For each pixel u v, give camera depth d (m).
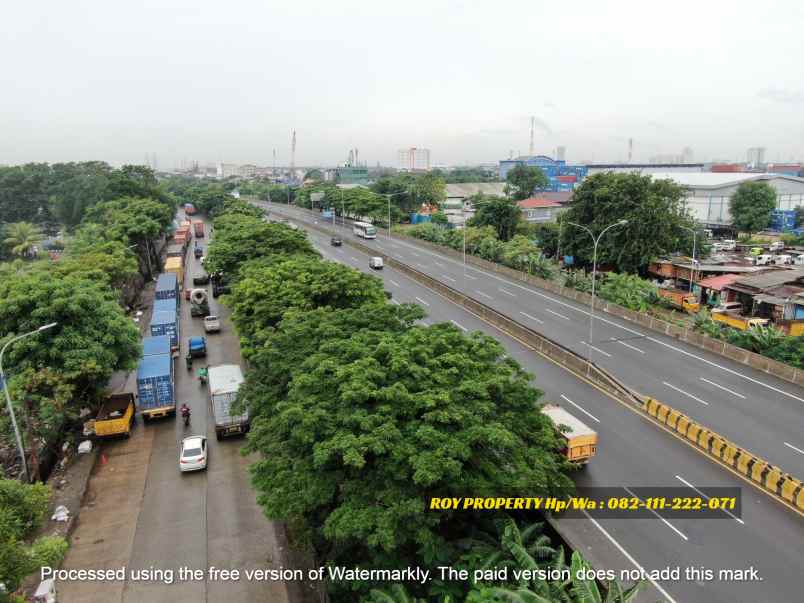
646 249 59.00
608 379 32.94
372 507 15.00
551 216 112.00
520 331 42.47
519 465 16.31
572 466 20.61
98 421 28.44
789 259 69.88
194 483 25.11
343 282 31.83
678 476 23.52
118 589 18.58
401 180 133.25
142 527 21.98
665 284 60.84
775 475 22.33
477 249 74.19
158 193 100.44
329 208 130.25
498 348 21.16
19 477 23.72
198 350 41.00
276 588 18.50
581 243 64.81
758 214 96.12
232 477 25.55
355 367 17.95
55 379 25.81
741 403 30.22
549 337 41.50
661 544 19.36
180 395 34.94
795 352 35.22
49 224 119.94
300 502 15.91
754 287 51.12
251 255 46.28
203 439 27.11
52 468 26.66
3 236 92.56
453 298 53.66
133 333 30.86
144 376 30.48
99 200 94.31
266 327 29.38
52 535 21.28
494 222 81.44
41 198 120.00
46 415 25.16
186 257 86.00
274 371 21.73
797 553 18.83
